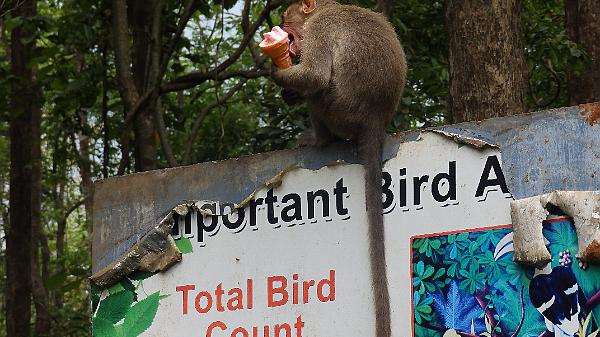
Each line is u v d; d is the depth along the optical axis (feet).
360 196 17.17
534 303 14.92
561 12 47.44
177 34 35.53
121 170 35.17
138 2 38.99
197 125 36.63
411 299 16.14
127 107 35.37
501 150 15.79
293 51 21.47
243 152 44.55
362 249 16.92
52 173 52.42
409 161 16.69
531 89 42.27
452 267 15.85
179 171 19.43
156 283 18.99
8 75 40.60
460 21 25.46
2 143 75.00
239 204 18.39
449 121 27.14
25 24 38.52
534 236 14.90
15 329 45.42
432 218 16.22
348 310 16.83
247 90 49.26
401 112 35.50
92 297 19.57
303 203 17.76
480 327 15.38
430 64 37.68
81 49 40.19
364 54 19.04
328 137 19.45
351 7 20.04
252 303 17.87
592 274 14.44
